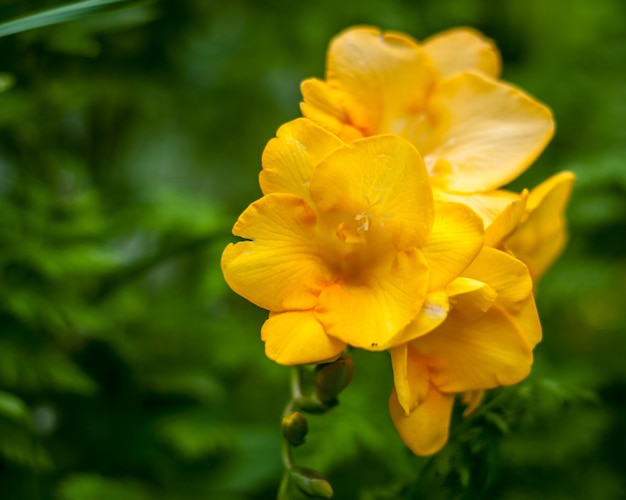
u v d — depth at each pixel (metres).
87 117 0.66
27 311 0.55
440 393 0.48
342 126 0.49
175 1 0.65
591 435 0.60
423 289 0.46
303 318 0.47
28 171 0.59
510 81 0.74
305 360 0.46
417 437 0.48
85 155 0.66
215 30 0.73
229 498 0.57
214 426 0.58
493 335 0.48
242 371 0.65
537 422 0.59
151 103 0.66
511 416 0.50
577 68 0.73
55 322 0.56
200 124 0.74
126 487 0.56
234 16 0.73
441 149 0.51
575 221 0.63
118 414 0.59
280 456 0.58
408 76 0.50
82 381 0.55
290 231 0.47
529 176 0.66
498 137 0.50
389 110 0.51
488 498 0.55
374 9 0.70
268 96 0.75
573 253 0.65
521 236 0.52
